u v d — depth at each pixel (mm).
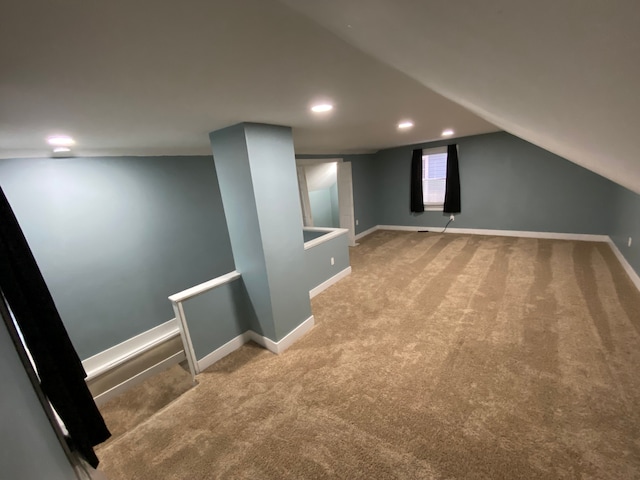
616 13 316
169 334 3314
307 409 1889
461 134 4789
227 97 1433
